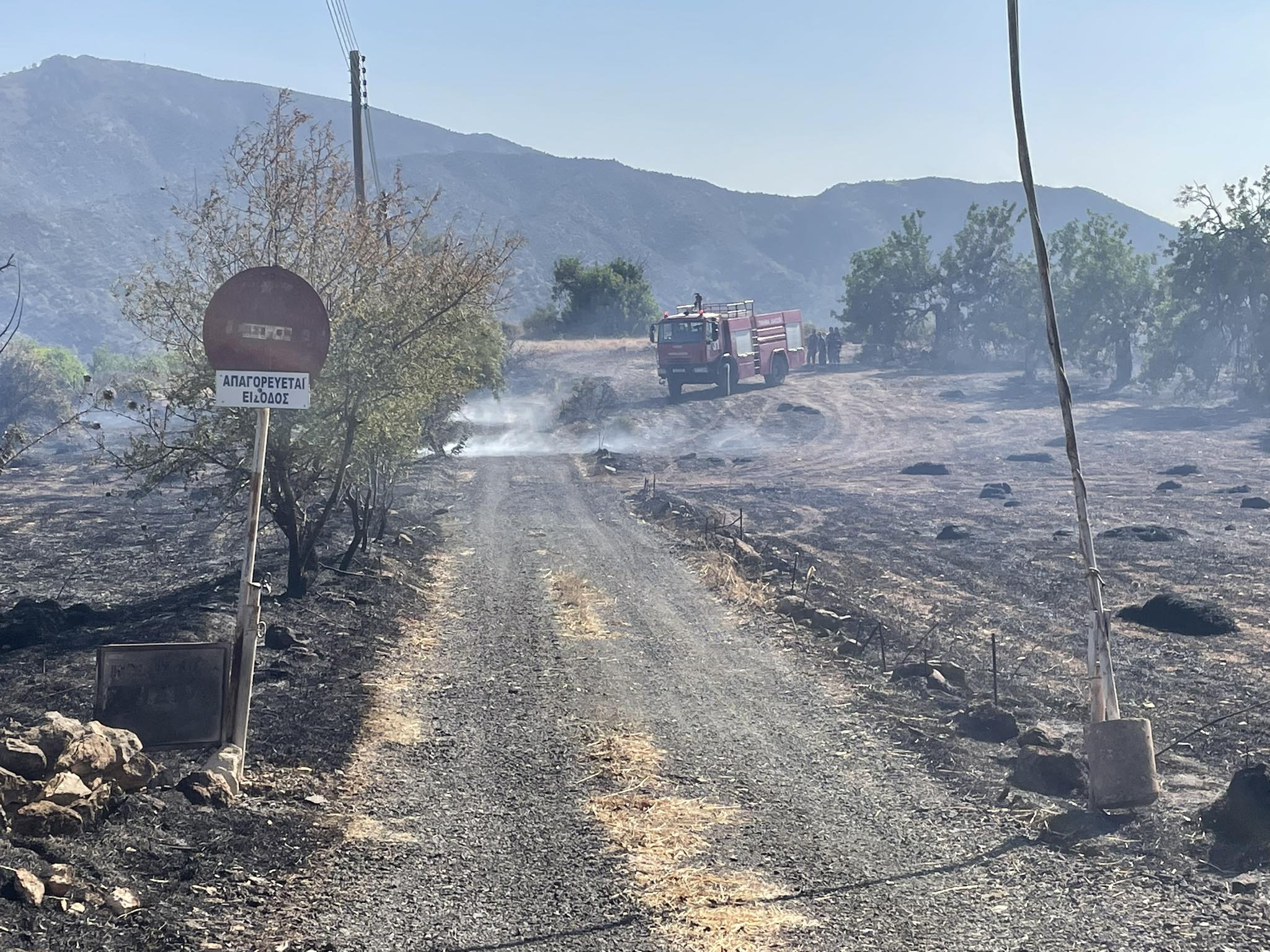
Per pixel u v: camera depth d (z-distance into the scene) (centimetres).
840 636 1808
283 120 1781
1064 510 3794
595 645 1750
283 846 870
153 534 3091
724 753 1179
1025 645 1833
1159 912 756
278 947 692
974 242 9581
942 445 6047
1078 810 975
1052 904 775
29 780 860
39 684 1355
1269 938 708
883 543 3120
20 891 701
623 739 1225
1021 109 1035
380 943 709
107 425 7069
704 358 7275
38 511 3694
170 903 743
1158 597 2019
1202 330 7281
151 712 1040
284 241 1797
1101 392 8069
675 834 927
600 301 12638
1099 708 1013
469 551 2791
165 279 1805
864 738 1241
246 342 1055
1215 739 1259
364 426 1944
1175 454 5372
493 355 3278
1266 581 2416
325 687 1419
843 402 7500
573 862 862
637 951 702
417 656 1661
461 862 857
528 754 1173
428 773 1100
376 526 2934
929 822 957
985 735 1260
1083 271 8269
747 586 2248
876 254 9750
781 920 750
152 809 902
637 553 2748
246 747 1105
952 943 710
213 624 1717
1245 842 896
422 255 1975
